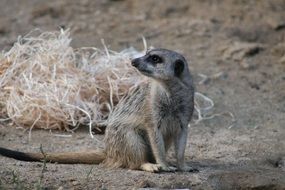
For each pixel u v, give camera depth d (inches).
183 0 716.7
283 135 448.5
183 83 370.9
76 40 614.5
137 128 373.7
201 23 663.1
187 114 374.0
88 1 725.3
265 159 404.5
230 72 566.6
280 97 520.1
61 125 453.1
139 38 629.6
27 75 468.8
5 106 465.7
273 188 360.8
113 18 683.4
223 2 708.0
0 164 375.6
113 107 456.1
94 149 410.3
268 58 595.5
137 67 367.6
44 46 490.6
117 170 374.9
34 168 371.2
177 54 372.5
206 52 603.8
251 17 674.2
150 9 705.0
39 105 450.3
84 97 464.8
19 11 703.1
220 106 500.4
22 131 446.9
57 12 693.9
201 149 420.2
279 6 695.7
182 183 358.0
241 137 444.5
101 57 492.4
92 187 351.6
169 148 406.3
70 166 380.2
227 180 364.2
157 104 366.6
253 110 494.9
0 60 484.7
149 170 370.3
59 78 467.5
